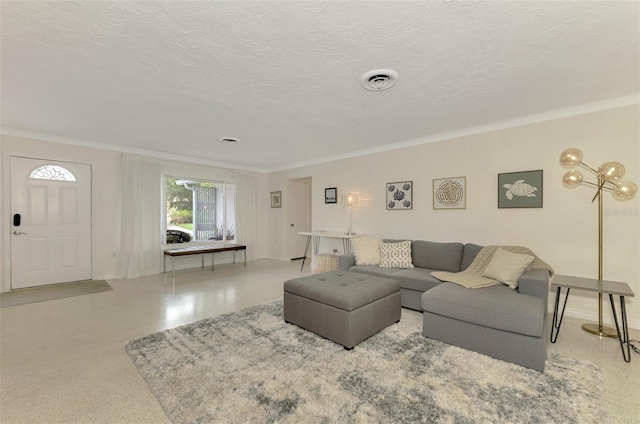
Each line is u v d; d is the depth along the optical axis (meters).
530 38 1.76
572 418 1.50
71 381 1.84
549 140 3.09
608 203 2.79
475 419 1.50
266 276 4.94
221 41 1.79
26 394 1.71
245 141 4.25
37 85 2.39
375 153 4.68
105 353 2.20
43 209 4.06
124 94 2.58
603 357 2.14
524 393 1.71
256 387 1.77
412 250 3.82
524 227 3.26
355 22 1.61
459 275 3.04
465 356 2.16
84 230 4.39
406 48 1.87
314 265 4.81
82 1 1.43
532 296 2.32
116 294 3.77
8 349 2.25
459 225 3.76
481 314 2.17
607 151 2.78
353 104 2.82
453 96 2.64
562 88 2.48
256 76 2.25
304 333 2.57
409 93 2.57
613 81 2.35
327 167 5.48
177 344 2.35
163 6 1.48
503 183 3.39
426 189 4.07
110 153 4.59
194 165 5.64
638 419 1.49
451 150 3.81
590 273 2.88
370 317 2.46
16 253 3.88
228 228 6.29
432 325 2.45
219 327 2.70
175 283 4.40
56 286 4.10
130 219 4.69
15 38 1.74
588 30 1.68
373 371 1.95
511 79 2.31
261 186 6.86
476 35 1.73
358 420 1.49
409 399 1.66
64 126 3.56
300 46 1.85
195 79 2.29
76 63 2.05
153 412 1.56
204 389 1.75
